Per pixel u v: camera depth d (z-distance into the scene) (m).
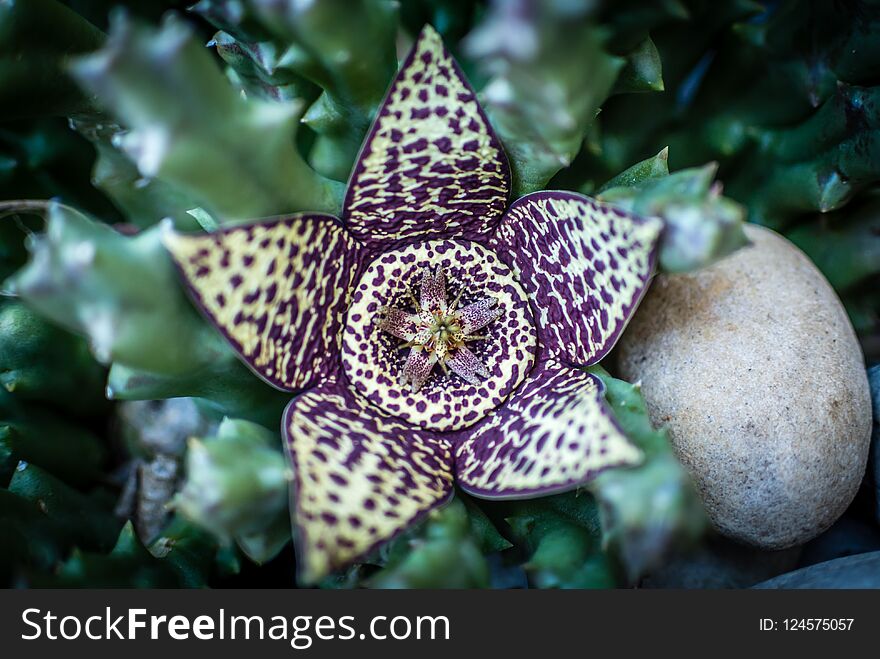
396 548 0.12
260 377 0.12
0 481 0.14
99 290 0.10
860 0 0.14
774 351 0.13
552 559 0.12
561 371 0.13
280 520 0.11
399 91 0.11
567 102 0.09
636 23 0.12
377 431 0.12
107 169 0.13
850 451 0.13
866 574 0.12
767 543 0.13
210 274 0.10
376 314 0.13
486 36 0.09
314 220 0.11
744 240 0.10
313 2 0.10
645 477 0.10
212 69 0.10
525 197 0.12
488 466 0.12
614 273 0.11
